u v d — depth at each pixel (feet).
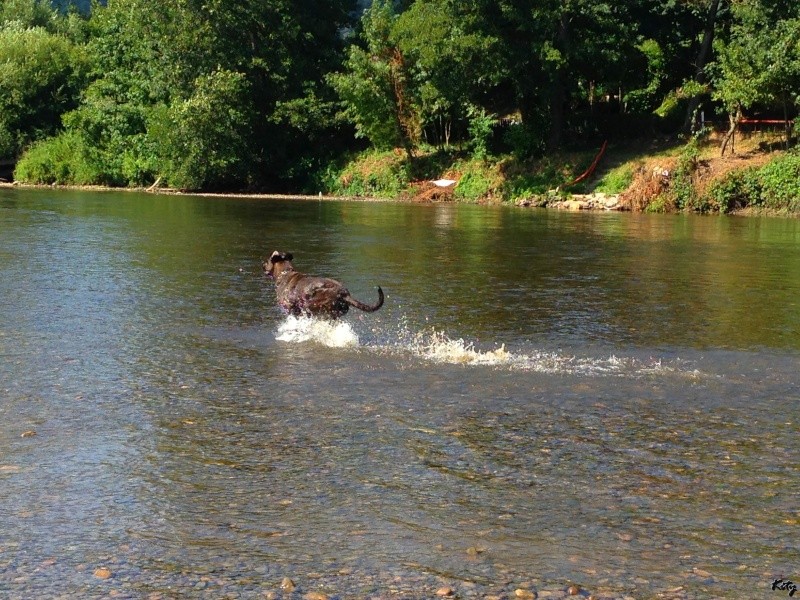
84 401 25.03
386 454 21.11
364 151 157.38
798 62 105.60
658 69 141.08
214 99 152.35
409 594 14.83
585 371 29.19
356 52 146.30
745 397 26.40
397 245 67.15
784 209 104.27
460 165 142.61
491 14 127.75
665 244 70.18
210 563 15.83
